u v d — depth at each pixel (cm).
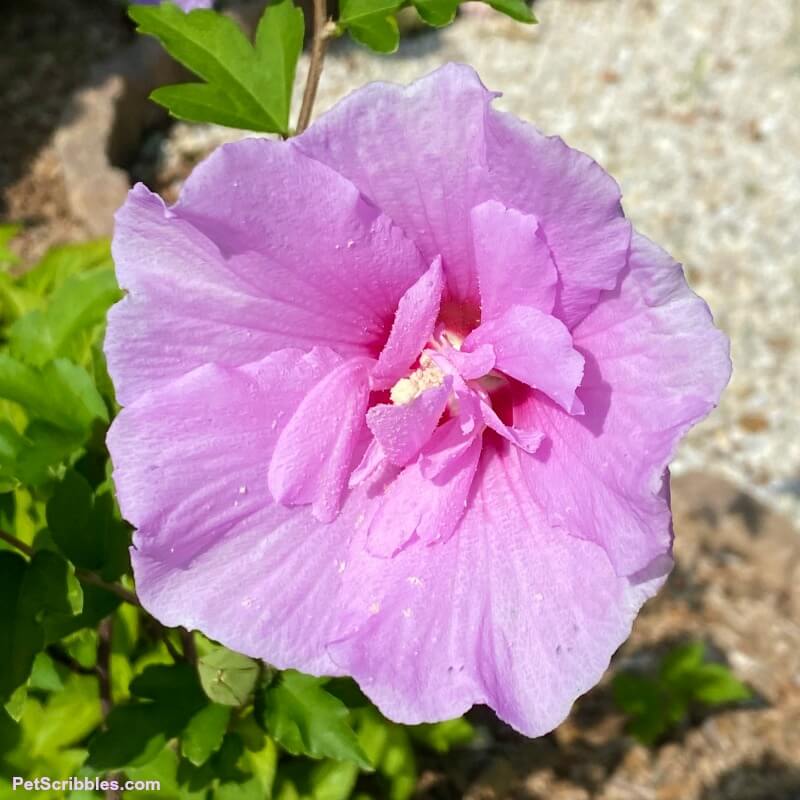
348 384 14
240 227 12
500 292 13
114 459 13
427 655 14
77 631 18
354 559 14
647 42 72
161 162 60
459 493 14
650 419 12
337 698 17
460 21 72
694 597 40
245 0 63
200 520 13
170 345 13
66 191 54
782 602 41
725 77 69
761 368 53
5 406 26
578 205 12
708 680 34
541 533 14
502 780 34
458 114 12
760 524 43
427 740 29
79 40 64
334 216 12
